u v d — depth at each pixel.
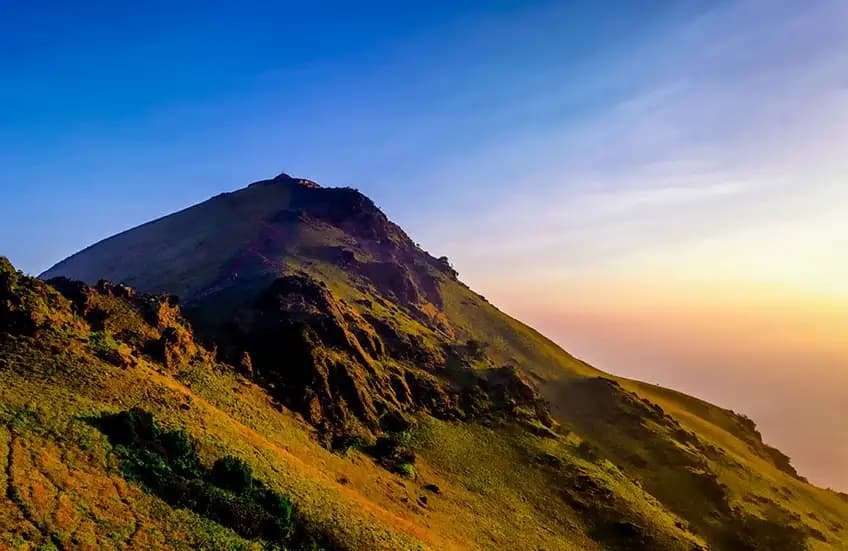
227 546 38.62
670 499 108.38
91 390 51.31
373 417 92.06
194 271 174.38
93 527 33.94
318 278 155.75
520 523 78.12
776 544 100.25
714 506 107.62
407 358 125.44
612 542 82.62
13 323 59.19
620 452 124.19
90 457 40.59
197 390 69.62
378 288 175.75
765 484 132.00
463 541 65.06
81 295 75.00
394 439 88.75
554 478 95.62
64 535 32.03
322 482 58.00
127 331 75.25
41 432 40.75
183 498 41.25
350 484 65.62
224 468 46.81
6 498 32.75
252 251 184.75
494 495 84.44
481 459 95.00
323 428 81.19
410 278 191.00
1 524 30.64
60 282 89.31
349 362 100.25
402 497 70.00
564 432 120.06
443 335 162.25
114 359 60.44
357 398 92.56
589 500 91.06
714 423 186.88
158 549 34.84
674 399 198.88
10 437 38.59
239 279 143.00
